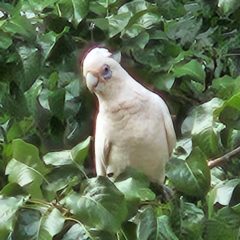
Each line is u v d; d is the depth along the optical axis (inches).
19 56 152.4
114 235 115.6
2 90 158.2
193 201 130.5
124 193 117.0
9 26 152.5
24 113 160.4
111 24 158.6
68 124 167.8
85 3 160.2
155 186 136.3
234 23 179.9
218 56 176.6
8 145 157.1
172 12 177.6
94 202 112.4
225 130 136.2
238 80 157.4
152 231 117.0
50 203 115.6
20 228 111.0
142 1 165.5
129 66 162.2
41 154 165.2
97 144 145.0
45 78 161.6
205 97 163.9
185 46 175.5
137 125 139.7
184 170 122.8
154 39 163.8
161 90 163.0
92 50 141.6
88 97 162.7
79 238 114.3
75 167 121.8
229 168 144.3
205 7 176.4
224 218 127.4
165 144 143.1
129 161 143.4
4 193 117.4
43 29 166.2
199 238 122.8
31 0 163.8
